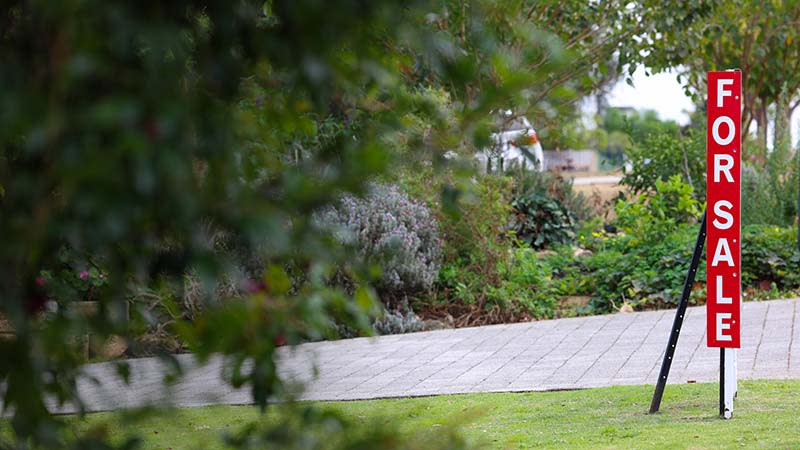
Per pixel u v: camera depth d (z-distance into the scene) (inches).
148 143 70.6
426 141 95.3
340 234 91.4
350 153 86.5
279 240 80.6
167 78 79.6
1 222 78.1
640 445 329.7
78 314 92.7
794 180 868.6
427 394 446.6
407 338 609.0
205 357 91.8
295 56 85.2
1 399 89.0
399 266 676.7
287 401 94.9
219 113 85.6
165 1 80.2
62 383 102.0
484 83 88.4
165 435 303.1
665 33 891.4
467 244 735.1
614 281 748.0
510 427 370.9
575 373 481.7
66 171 69.4
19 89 73.4
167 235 84.7
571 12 842.2
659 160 1029.2
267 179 94.7
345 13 82.9
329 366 519.2
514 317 697.0
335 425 91.3
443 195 97.4
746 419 360.5
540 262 802.8
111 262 86.0
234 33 85.7
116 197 69.8
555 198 948.0
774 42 1138.7
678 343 544.1
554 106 92.3
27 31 80.2
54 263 94.0
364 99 99.7
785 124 919.7
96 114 69.1
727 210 361.4
